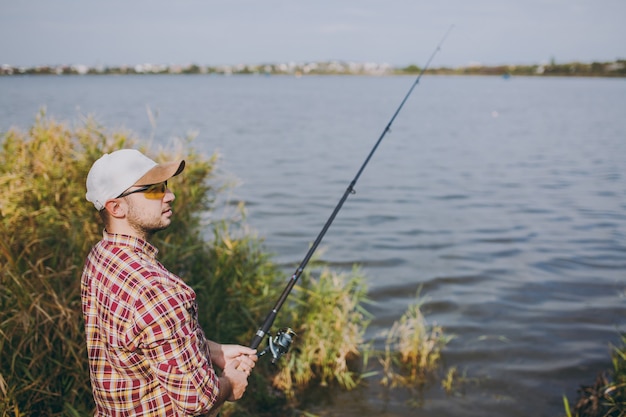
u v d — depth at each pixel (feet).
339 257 26.99
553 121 113.60
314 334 15.92
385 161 59.82
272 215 35.06
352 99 194.08
